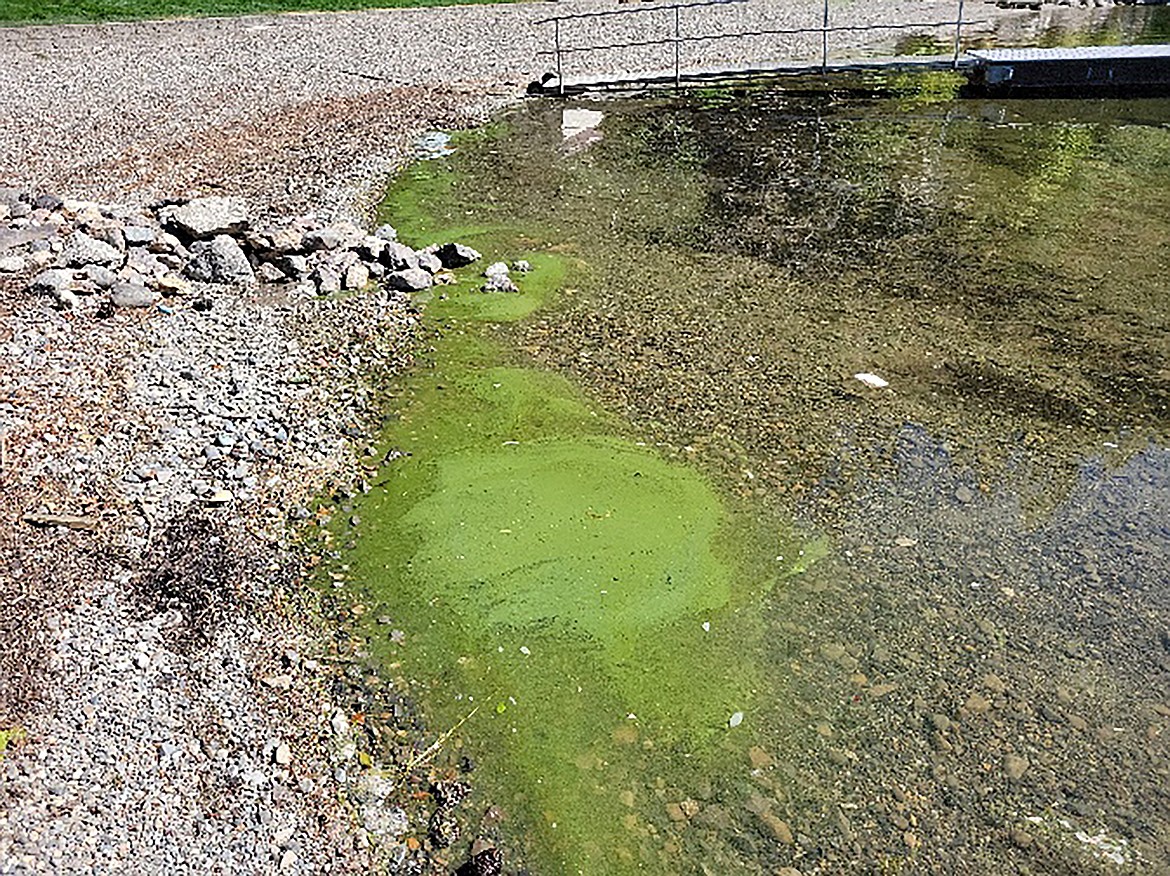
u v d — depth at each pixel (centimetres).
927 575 320
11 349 402
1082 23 1243
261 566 318
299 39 1075
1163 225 582
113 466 346
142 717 253
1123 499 351
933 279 520
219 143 732
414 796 249
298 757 254
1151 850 235
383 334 467
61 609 281
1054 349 449
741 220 607
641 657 292
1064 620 300
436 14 1218
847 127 803
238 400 397
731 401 415
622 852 238
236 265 503
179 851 222
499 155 741
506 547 334
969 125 803
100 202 594
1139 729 265
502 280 516
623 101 892
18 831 217
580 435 395
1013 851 236
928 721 269
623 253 563
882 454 379
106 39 1055
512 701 278
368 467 374
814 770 257
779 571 323
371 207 638
